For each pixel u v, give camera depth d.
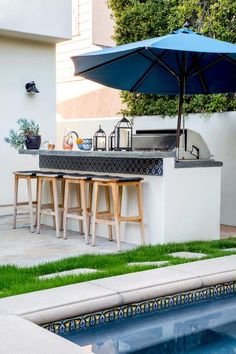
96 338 3.50
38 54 9.62
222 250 5.43
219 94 7.83
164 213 5.82
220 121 7.87
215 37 7.94
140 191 5.88
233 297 4.38
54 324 3.43
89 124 10.01
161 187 5.83
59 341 2.94
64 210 6.45
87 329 3.58
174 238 5.93
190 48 5.36
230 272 4.34
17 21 8.73
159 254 5.23
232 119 7.71
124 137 6.53
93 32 12.02
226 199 7.87
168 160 5.82
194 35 5.86
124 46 5.90
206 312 4.02
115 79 7.29
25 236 6.59
